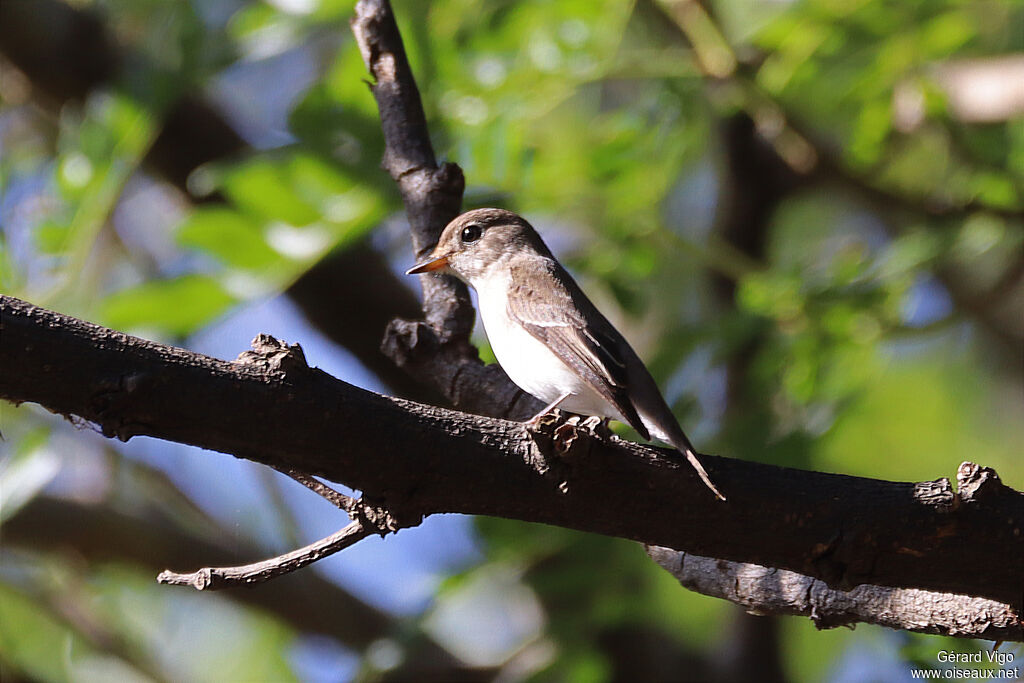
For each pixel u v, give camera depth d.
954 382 15.41
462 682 12.30
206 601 15.62
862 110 11.98
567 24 10.95
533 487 5.99
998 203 10.62
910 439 14.88
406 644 10.41
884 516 6.11
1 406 10.06
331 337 13.60
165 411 5.42
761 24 13.11
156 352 5.45
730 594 7.52
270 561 6.17
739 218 13.93
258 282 9.14
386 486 5.83
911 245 10.45
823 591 7.15
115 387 5.32
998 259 12.59
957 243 10.22
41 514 13.08
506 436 5.96
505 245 10.16
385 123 9.10
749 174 13.95
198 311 9.00
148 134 10.00
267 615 14.06
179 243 9.23
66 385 5.30
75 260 9.80
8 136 13.23
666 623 13.83
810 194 15.16
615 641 12.92
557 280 9.67
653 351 12.36
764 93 11.55
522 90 10.55
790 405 10.33
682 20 11.48
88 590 14.35
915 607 6.84
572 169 10.94
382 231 12.89
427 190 8.91
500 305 9.78
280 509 14.67
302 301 13.38
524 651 11.61
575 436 5.85
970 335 15.52
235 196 9.51
